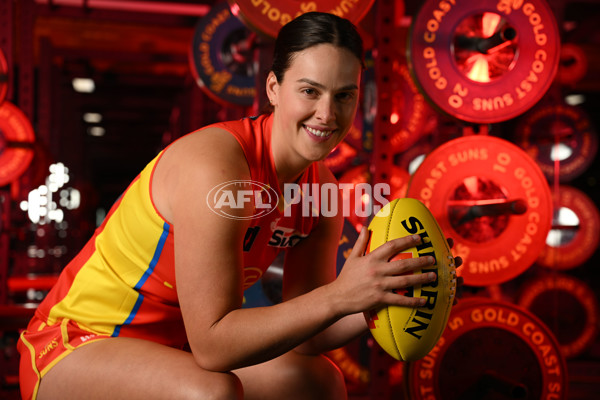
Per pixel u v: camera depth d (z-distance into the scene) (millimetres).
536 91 1904
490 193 1907
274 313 1008
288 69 1098
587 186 10625
